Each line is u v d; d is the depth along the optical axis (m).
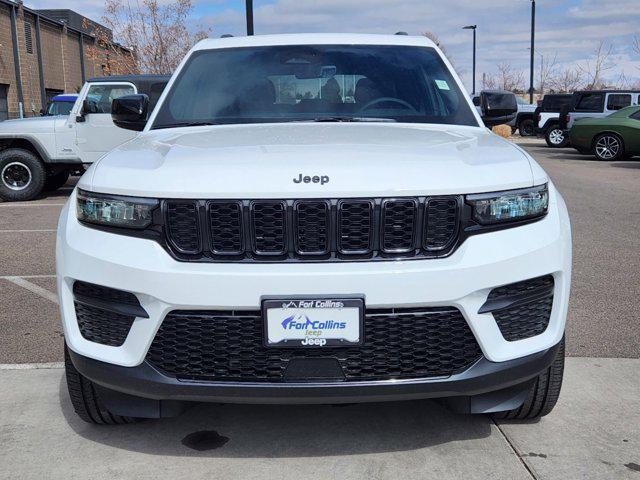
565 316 2.66
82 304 2.57
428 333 2.40
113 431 3.00
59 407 3.25
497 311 2.46
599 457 2.75
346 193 2.35
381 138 2.91
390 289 2.33
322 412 3.16
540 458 2.74
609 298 5.03
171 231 2.41
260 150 2.62
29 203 10.89
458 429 2.99
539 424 3.04
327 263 2.36
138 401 2.65
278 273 2.32
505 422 3.06
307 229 2.37
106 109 10.91
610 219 8.60
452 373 2.44
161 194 2.40
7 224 8.66
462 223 2.42
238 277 2.32
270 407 3.22
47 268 6.16
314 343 2.34
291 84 3.74
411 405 3.23
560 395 3.33
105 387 2.57
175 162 2.53
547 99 23.08
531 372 2.54
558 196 2.85
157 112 3.66
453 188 2.40
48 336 4.27
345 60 3.89
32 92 32.38
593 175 14.02
